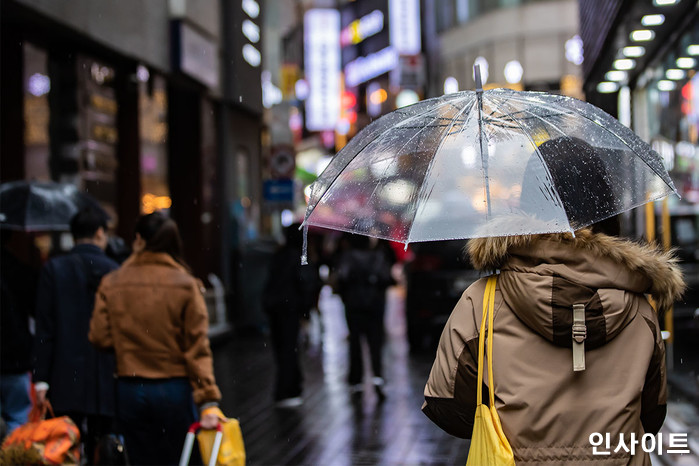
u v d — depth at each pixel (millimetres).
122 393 5254
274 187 19281
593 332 2609
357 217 3127
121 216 14688
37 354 5957
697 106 8523
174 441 5320
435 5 45188
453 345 2787
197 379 5113
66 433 5102
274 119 27203
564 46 38125
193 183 17422
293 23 29703
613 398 2633
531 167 2883
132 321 5207
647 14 7902
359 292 10414
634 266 2668
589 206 2799
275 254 10062
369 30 66875
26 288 6535
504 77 39344
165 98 16812
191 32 16234
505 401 2646
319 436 8289
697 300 9750
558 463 2609
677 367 9609
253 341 16531
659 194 2900
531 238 2730
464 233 2814
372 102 59250
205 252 17484
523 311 2660
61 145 12703
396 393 10586
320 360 13734
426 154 3094
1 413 6492
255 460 7402
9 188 7977
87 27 12430
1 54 11445
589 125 3004
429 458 7387
